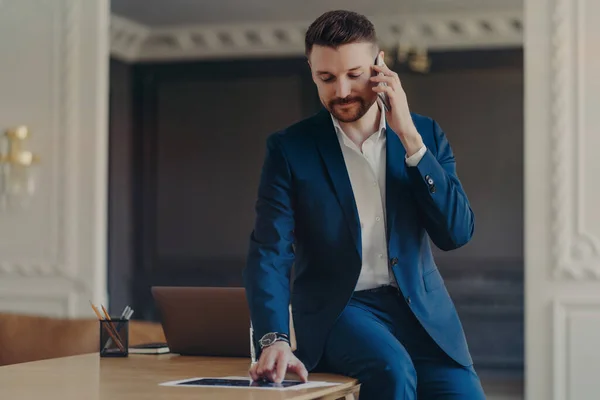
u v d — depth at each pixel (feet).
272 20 33.27
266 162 8.06
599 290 16.74
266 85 34.71
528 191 17.19
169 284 35.37
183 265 35.32
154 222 35.60
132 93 35.60
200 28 34.12
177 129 35.42
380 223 7.86
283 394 5.86
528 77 17.30
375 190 7.88
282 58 34.50
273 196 7.89
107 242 34.73
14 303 20.22
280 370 6.66
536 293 17.02
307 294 7.88
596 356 16.70
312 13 32.45
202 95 35.27
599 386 16.65
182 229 35.40
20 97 20.24
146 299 35.45
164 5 31.58
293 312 7.96
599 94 16.94
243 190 34.88
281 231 7.79
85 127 19.94
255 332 7.45
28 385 6.33
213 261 35.06
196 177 35.32
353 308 7.77
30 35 20.24
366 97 7.57
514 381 32.01
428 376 7.80
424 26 32.73
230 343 8.92
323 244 7.77
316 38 7.45
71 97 19.99
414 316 7.82
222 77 35.06
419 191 7.68
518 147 33.27
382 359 7.16
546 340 16.94
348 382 6.81
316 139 7.97
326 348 7.59
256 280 7.62
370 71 7.55
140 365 8.05
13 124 20.24
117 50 34.71
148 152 35.65
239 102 34.96
